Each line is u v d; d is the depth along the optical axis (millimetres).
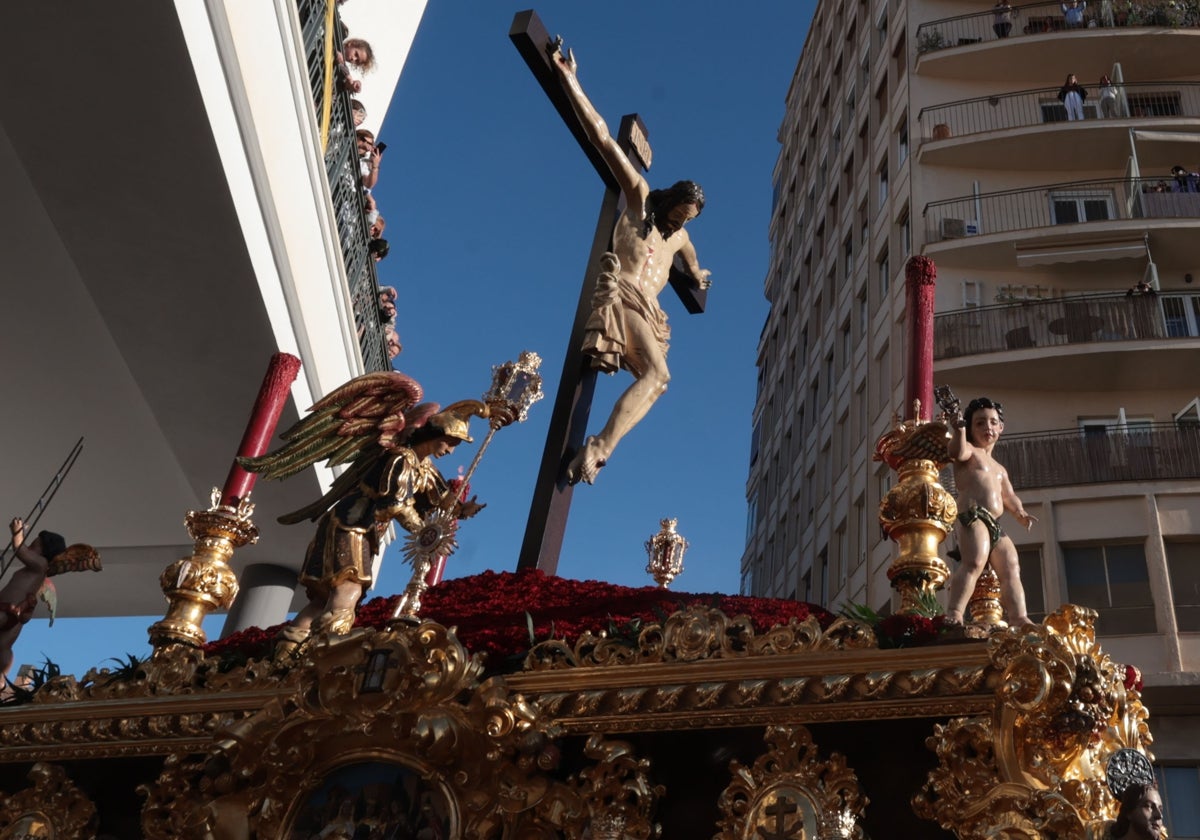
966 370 23312
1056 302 23406
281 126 11359
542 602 5465
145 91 9914
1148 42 25891
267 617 13195
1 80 9961
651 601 5180
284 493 12891
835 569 26125
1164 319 22922
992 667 3748
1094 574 20828
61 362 13117
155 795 4594
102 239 11188
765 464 35625
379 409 5641
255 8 10516
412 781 4207
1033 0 27906
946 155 25750
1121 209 25094
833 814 3674
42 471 14492
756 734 4109
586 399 7070
